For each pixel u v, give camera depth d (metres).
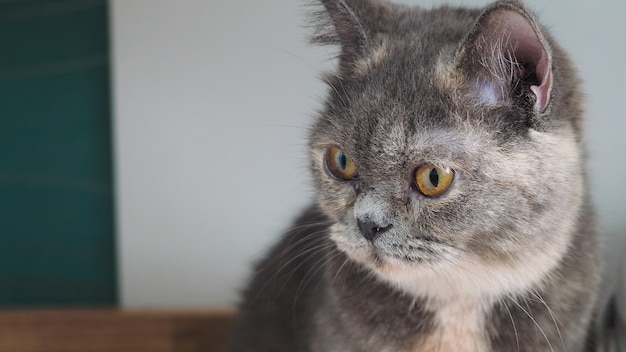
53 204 0.72
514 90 0.41
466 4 0.50
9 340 0.63
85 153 0.72
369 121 0.42
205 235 0.67
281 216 0.65
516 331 0.44
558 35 0.48
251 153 0.65
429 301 0.44
